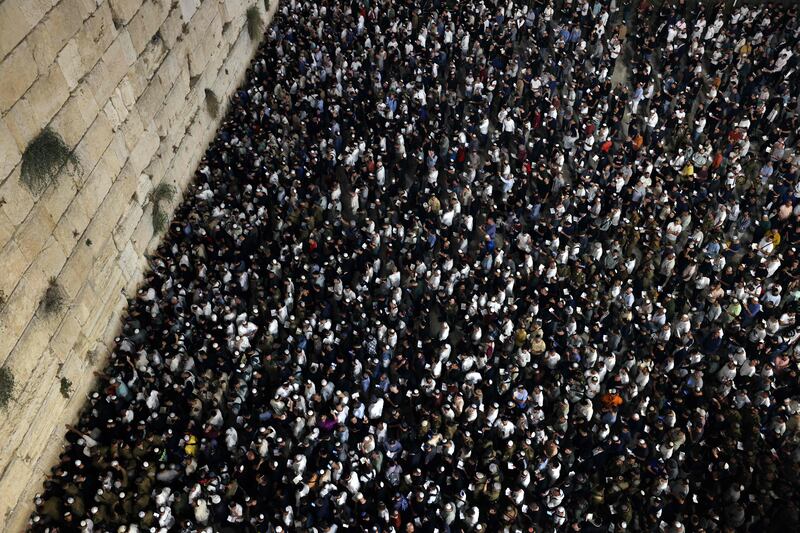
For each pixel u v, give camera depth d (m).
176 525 16.92
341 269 22.45
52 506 16.77
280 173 26.17
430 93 30.33
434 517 16.47
